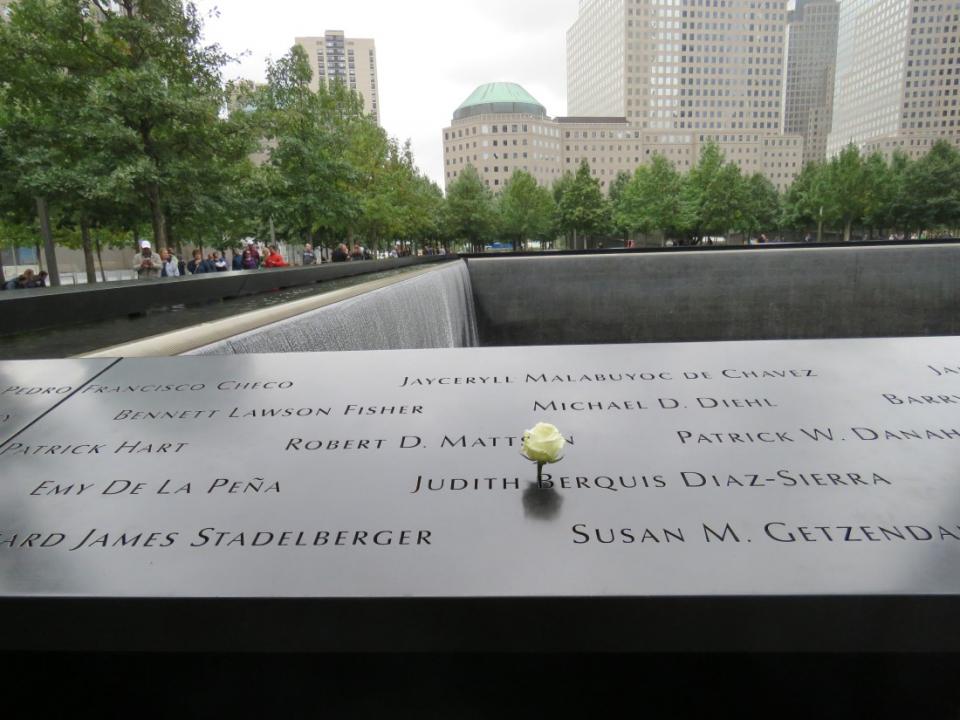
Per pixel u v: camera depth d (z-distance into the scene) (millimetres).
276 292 8766
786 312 17609
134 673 1444
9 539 1462
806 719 1460
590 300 18047
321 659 1422
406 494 1598
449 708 1441
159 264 13844
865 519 1449
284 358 2643
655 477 1643
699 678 1431
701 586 1247
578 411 2055
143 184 14047
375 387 2309
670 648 1263
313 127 20875
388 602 1249
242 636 1292
